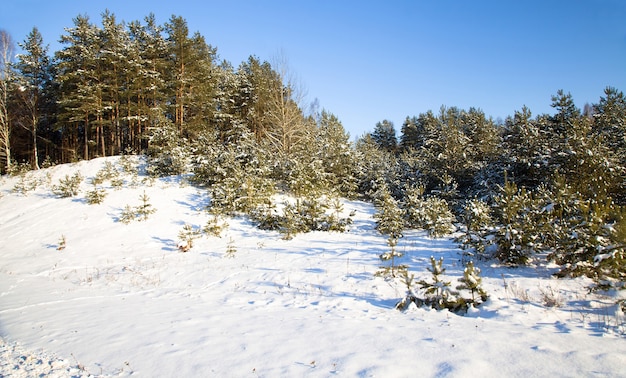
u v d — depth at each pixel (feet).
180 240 53.01
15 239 54.80
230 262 41.73
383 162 96.89
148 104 112.47
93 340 18.43
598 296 23.91
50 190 76.74
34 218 62.80
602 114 72.38
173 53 104.22
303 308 25.21
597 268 26.12
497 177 72.59
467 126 101.30
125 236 54.60
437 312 22.84
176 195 70.38
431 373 13.46
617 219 26.78
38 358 16.05
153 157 88.89
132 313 24.21
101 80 106.22
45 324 21.62
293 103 102.78
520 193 34.86
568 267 28.68
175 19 101.24
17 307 26.48
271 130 103.65
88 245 51.62
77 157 102.53
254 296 29.27
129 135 117.80
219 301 28.14
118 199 68.59
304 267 36.94
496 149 85.35
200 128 102.47
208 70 109.40
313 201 56.90
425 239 47.65
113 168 84.23
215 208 61.52
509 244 31.55
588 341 16.30
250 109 112.16
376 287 29.30
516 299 24.39
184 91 106.63
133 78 100.53
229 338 18.29
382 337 17.80
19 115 117.60
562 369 13.42
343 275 33.19
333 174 79.87
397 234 50.26
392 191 86.38
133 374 14.32
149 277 38.17
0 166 106.11
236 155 72.84
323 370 13.99
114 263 45.01
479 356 14.84
